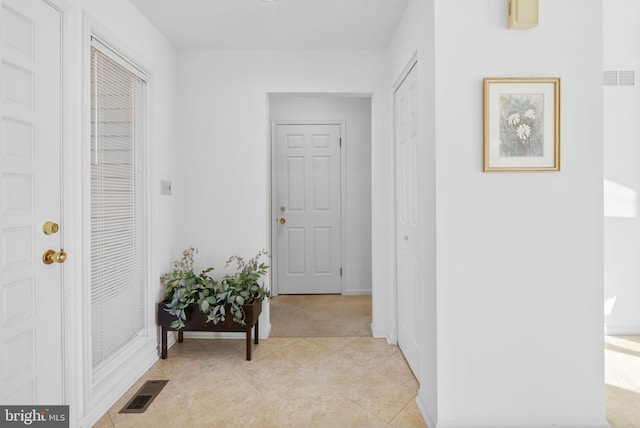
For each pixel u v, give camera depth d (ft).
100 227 7.24
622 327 10.75
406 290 9.02
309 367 8.80
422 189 7.01
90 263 6.56
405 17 8.44
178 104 10.58
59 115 5.93
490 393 6.27
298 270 15.35
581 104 6.27
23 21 5.21
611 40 10.69
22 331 5.21
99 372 7.34
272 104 15.15
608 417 6.72
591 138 6.28
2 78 4.87
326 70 10.62
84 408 6.40
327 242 15.34
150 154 9.03
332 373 8.50
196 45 10.31
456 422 6.22
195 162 10.62
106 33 7.04
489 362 6.26
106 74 7.41
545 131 6.23
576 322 6.30
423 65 6.95
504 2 6.22
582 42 6.25
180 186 10.62
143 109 8.98
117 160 7.84
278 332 11.11
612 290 10.77
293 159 15.23
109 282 7.58
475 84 6.22
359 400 7.37
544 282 6.29
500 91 6.19
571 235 6.30
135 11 8.30
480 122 6.23
